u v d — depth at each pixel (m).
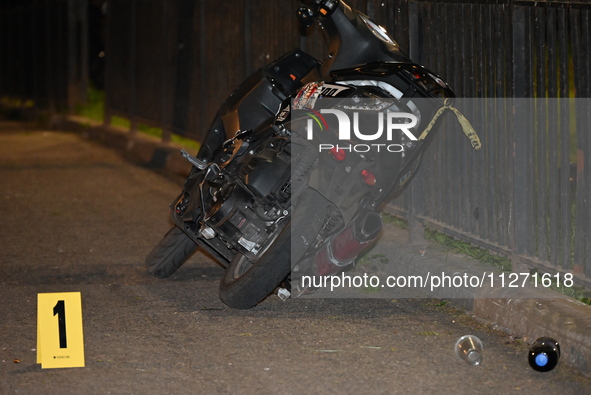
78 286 13.81
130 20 33.09
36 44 48.78
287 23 20.22
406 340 10.92
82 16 42.69
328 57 12.72
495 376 9.66
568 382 9.48
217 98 24.88
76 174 26.30
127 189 23.52
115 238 17.42
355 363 10.09
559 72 11.41
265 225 11.21
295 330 11.34
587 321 10.21
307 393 9.20
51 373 9.86
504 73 12.62
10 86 54.38
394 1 15.48
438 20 14.20
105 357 10.37
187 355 10.41
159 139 31.38
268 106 13.49
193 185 12.38
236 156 11.79
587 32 10.82
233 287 11.51
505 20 12.27
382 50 12.31
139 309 12.44
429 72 11.68
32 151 32.59
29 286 13.82
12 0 59.75
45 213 20.09
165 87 29.34
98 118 41.84
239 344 10.80
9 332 11.41
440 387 9.34
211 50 25.27
